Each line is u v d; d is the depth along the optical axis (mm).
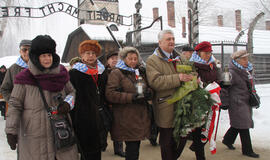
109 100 3119
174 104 3229
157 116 3293
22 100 2475
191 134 3836
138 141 3162
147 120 3203
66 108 2551
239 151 4504
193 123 3131
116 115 3148
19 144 2529
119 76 3166
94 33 12336
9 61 13062
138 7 9711
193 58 3719
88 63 3152
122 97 3016
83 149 3029
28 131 2457
